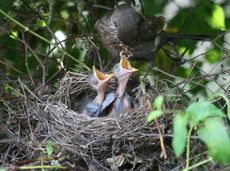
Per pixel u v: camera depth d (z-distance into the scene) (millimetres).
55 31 7105
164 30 7656
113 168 5418
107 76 6348
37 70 6852
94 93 6586
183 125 3771
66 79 6352
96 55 6973
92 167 5387
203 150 5312
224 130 3746
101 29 7367
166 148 5508
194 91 6727
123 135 5438
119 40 7301
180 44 7570
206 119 3900
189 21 7629
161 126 5484
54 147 5324
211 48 6883
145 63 7559
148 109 5617
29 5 6824
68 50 6930
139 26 7379
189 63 7117
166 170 5496
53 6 6910
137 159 5445
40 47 7066
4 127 5836
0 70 6840
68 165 5230
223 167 5000
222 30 7418
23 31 6559
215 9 7551
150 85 6234
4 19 6746
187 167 4262
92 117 5836
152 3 7820
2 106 6113
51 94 6277
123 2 8070
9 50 7004
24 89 6094
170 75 6535
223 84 6469
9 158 5699
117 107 6211
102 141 5461
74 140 5465
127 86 6590
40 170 5352
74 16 7137
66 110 5797
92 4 7211
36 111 5797
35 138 5570
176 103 5852
